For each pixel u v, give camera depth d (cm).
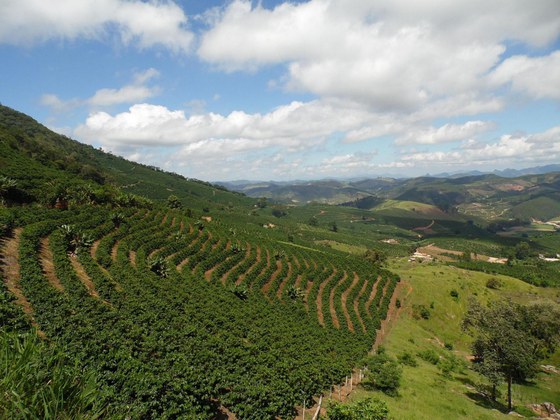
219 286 5938
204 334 3688
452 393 4075
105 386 1962
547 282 11044
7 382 920
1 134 10850
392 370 3794
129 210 7912
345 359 4412
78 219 6084
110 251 5566
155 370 2472
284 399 2888
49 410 898
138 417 1847
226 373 3011
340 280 8075
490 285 10031
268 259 8300
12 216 4778
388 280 8600
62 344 2319
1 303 2544
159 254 6228
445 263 14850
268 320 5066
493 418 3441
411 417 3050
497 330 4038
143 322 3500
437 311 7862
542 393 4684
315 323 5766
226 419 2547
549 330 5619
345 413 2369
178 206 11725
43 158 11381
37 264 3788
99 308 3259
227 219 18762
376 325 6412
